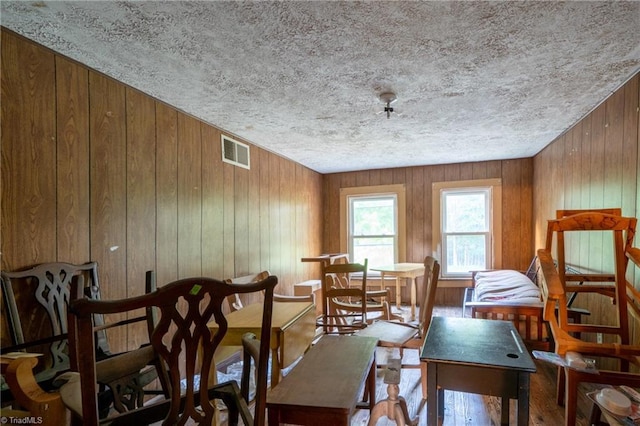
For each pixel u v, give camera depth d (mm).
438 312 4504
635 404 1407
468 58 1900
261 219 3850
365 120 2992
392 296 5230
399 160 4750
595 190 2686
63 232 1828
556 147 3641
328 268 2906
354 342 1844
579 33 1650
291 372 1475
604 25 1584
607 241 2455
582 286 2100
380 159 4668
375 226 5422
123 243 2186
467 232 5004
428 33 1649
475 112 2795
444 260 5043
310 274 5113
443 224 5066
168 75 2094
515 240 4758
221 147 3197
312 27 1600
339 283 3576
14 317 1525
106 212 2074
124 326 2184
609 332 1834
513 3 1427
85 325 944
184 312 2602
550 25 1584
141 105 2340
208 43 1734
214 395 1314
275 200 4180
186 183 2744
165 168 2539
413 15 1506
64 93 1846
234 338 1831
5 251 1571
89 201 1973
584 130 2908
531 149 4184
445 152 4297
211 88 2291
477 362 1284
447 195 5094
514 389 1254
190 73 2068
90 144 1985
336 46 1771
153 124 2439
